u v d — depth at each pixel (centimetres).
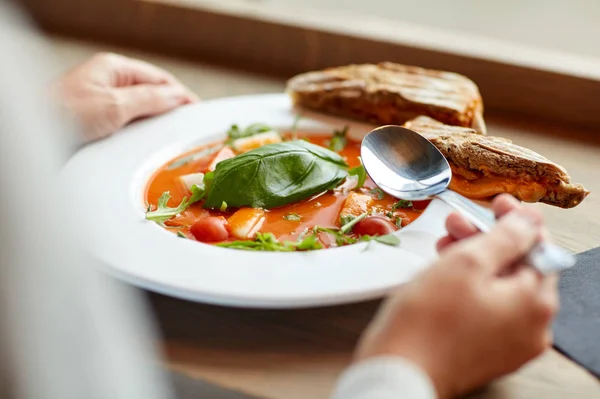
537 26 89
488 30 92
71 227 28
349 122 65
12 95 26
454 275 34
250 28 86
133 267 43
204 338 42
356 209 51
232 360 41
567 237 52
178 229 50
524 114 75
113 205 51
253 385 39
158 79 70
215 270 43
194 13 88
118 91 63
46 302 26
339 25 84
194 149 61
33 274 26
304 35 84
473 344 34
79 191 49
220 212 52
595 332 42
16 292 25
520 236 36
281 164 53
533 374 40
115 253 45
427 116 63
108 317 31
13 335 26
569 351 41
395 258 44
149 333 42
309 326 43
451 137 55
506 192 52
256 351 41
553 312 36
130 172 55
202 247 46
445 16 94
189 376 40
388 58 81
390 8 97
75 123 59
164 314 44
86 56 89
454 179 53
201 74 85
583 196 51
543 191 51
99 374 29
